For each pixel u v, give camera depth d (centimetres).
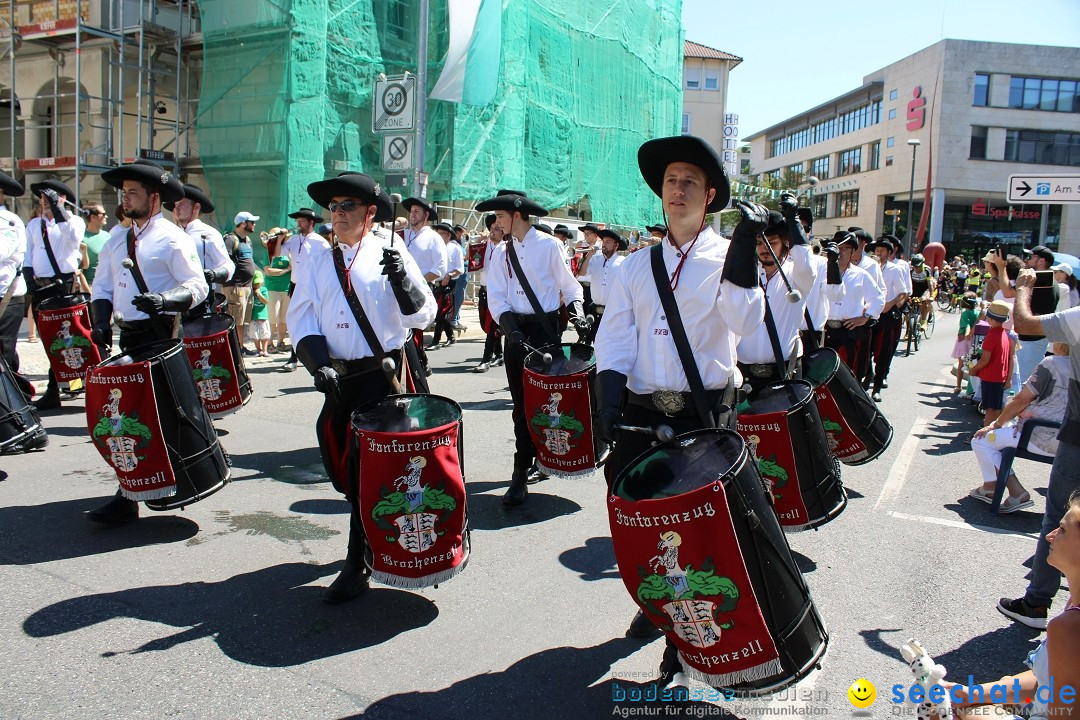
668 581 265
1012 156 4625
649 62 2736
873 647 371
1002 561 480
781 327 503
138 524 498
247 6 1514
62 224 787
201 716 302
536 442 542
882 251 1030
